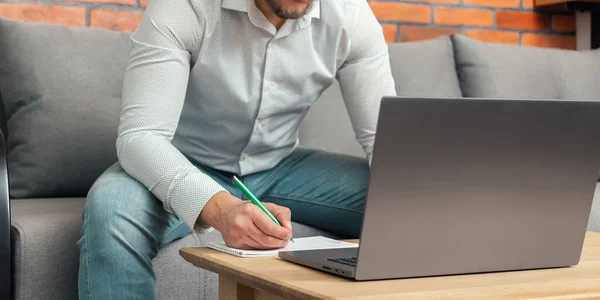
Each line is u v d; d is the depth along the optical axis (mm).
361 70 1695
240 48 1583
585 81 2787
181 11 1494
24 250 1524
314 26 1622
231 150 1735
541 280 1004
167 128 1486
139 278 1381
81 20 2449
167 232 1488
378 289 918
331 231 1816
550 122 1027
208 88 1607
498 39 3150
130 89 1484
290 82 1644
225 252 1209
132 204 1407
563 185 1077
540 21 3225
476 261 1046
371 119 1706
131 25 2521
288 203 1809
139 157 1426
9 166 2025
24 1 2369
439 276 1022
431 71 2580
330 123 2342
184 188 1355
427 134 953
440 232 1009
